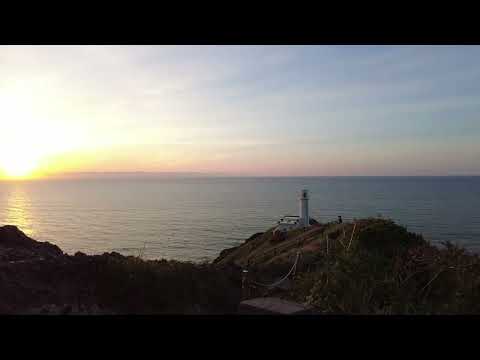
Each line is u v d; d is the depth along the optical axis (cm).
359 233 1191
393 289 671
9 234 1037
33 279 738
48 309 640
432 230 8644
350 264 732
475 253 786
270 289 928
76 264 811
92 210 18000
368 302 634
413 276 753
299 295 774
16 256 873
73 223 12700
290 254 1561
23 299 666
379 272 739
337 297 655
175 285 829
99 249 7488
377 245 1144
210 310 816
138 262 872
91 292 757
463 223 10094
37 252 973
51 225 12125
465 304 612
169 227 11369
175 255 6756
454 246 802
